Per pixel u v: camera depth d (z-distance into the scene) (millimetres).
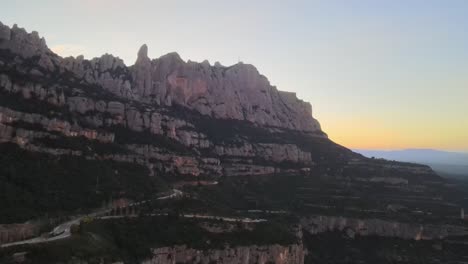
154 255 167500
